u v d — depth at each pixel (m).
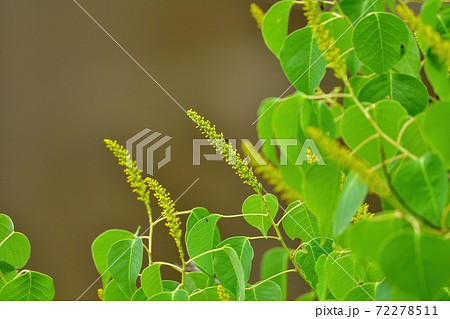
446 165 1.11
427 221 1.11
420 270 1.11
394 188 1.12
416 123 1.14
